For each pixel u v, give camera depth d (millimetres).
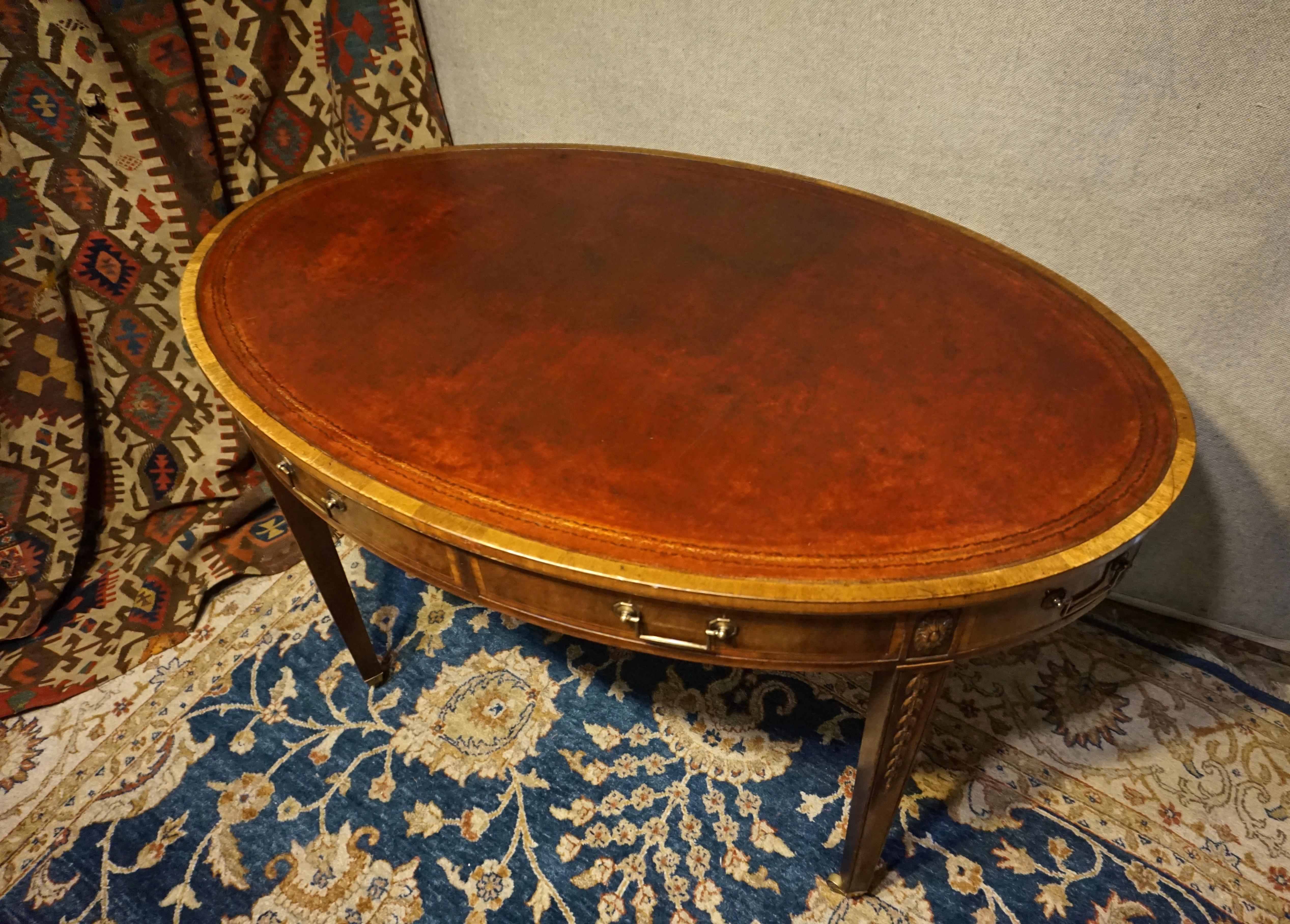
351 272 1203
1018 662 1592
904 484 867
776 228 1336
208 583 1735
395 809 1356
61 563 1682
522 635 1653
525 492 856
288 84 1711
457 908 1230
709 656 872
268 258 1225
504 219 1354
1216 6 1125
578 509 837
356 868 1279
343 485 869
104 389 1717
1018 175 1405
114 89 1482
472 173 1490
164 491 1854
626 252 1268
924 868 1272
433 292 1164
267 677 1575
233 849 1305
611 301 1154
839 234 1323
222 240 1257
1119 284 1421
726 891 1249
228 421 1854
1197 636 1653
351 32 1759
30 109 1436
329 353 1046
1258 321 1326
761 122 1601
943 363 1043
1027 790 1375
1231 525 1533
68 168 1506
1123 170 1312
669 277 1212
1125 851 1292
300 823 1338
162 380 1764
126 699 1537
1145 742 1450
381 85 1855
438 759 1431
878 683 929
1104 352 1063
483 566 881
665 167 1519
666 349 1063
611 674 1574
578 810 1354
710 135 1679
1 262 1506
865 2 1357
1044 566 778
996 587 761
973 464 892
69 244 1562
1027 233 1458
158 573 1715
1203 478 1510
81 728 1485
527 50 1768
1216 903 1226
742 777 1399
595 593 841
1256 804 1354
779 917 1220
